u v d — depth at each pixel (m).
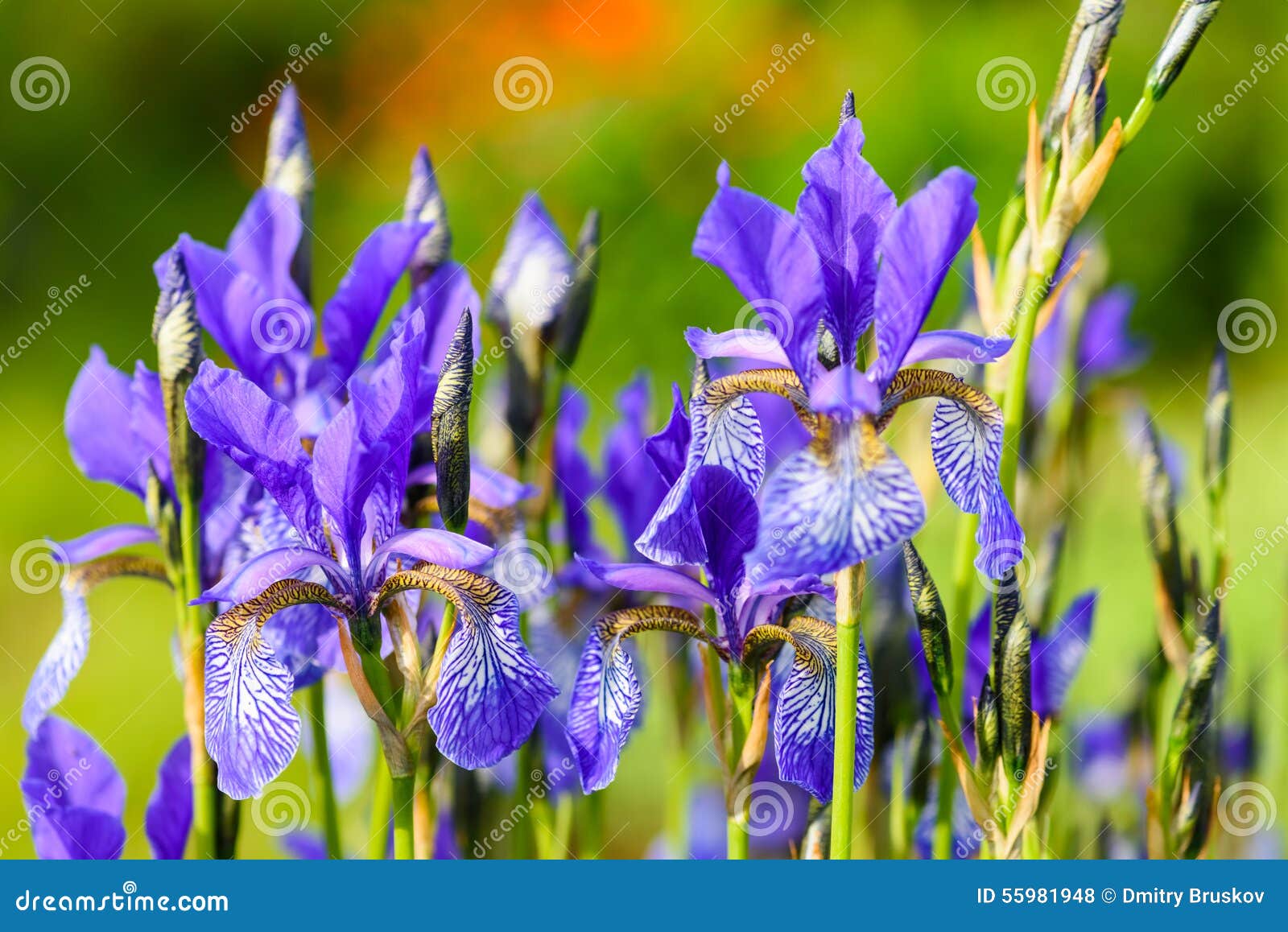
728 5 2.72
